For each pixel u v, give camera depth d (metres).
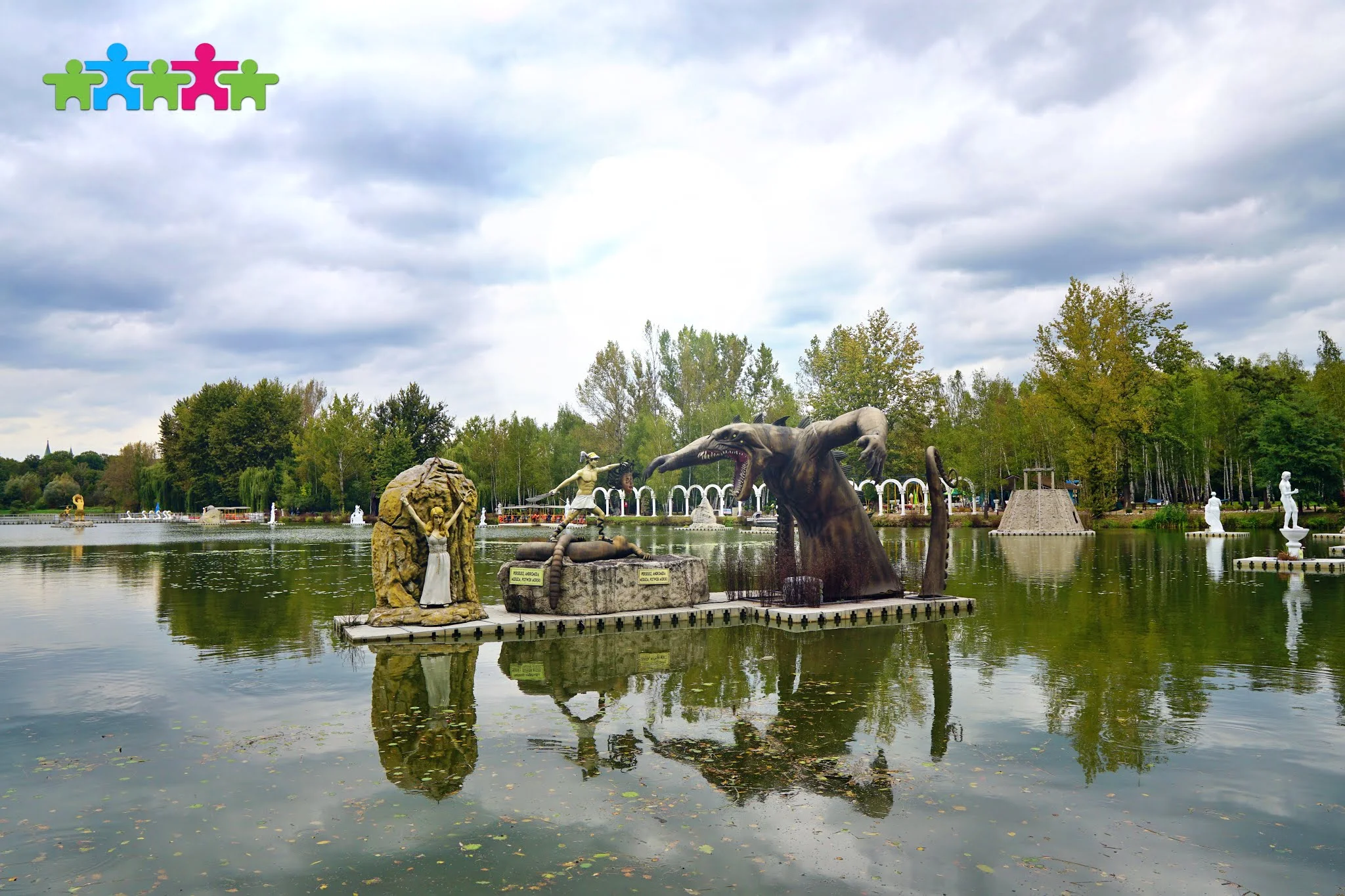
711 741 7.21
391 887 4.52
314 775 6.38
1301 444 49.78
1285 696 8.72
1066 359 52.34
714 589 19.55
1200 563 25.38
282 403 88.75
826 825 5.37
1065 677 9.73
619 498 79.06
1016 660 10.78
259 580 21.77
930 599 15.73
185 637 12.83
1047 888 4.50
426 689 9.27
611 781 6.21
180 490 91.50
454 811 5.63
